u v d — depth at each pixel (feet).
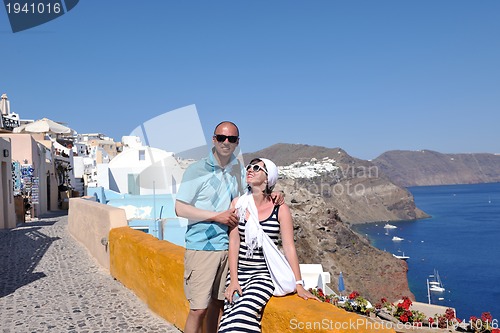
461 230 615.16
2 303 21.30
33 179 79.36
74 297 21.91
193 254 11.75
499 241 490.49
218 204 11.72
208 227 11.64
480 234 560.20
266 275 10.64
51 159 104.06
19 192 74.28
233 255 11.03
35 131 123.44
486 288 279.90
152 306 19.21
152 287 19.19
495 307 236.43
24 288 24.23
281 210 10.77
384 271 211.61
